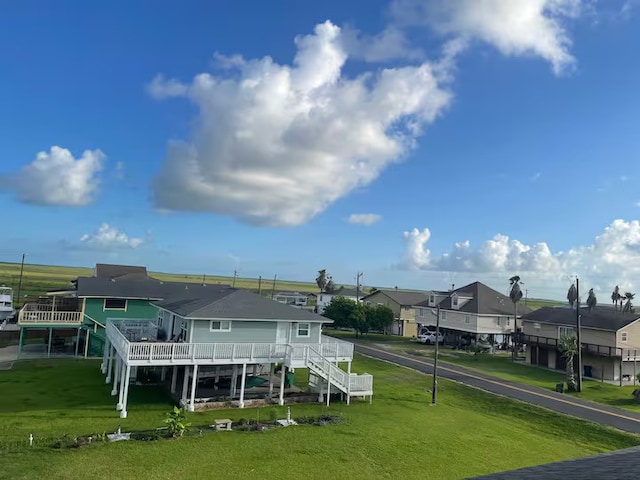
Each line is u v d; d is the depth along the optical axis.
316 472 19.39
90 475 17.45
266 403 29.78
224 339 30.70
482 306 69.19
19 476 16.98
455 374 45.00
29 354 43.19
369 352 57.16
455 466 21.22
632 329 51.47
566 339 48.28
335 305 80.06
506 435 27.14
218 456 20.30
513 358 60.50
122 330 36.00
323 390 31.59
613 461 9.17
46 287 113.06
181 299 37.84
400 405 32.31
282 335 32.78
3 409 25.70
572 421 30.50
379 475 19.61
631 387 46.44
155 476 17.78
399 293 93.81
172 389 30.92
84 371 36.44
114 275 66.50
